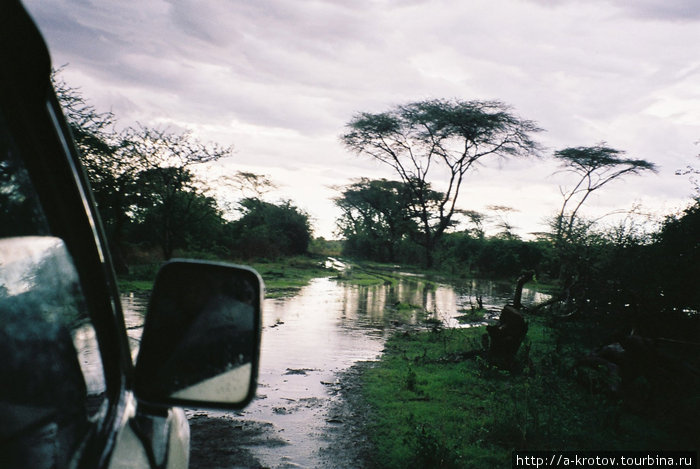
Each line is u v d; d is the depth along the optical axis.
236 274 1.40
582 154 52.88
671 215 10.68
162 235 30.08
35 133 1.14
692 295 9.56
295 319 14.73
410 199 64.88
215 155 26.67
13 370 0.97
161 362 1.31
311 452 5.37
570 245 14.05
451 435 5.89
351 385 8.05
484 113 50.50
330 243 107.00
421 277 43.06
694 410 6.59
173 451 1.64
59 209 1.27
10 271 1.03
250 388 1.34
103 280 1.46
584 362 8.03
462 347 11.01
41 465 0.96
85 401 1.22
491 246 50.69
